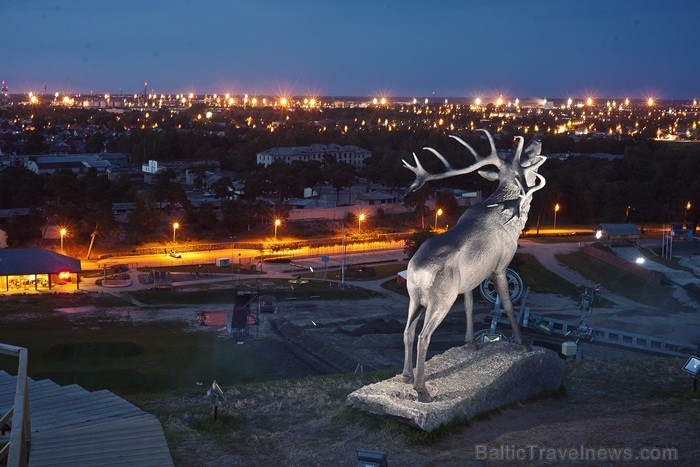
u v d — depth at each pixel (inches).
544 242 5359.3
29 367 2174.0
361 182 7795.3
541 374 989.2
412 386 888.3
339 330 2677.2
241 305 2785.4
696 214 6220.5
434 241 890.7
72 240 4682.6
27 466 724.7
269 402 1021.2
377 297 3663.9
